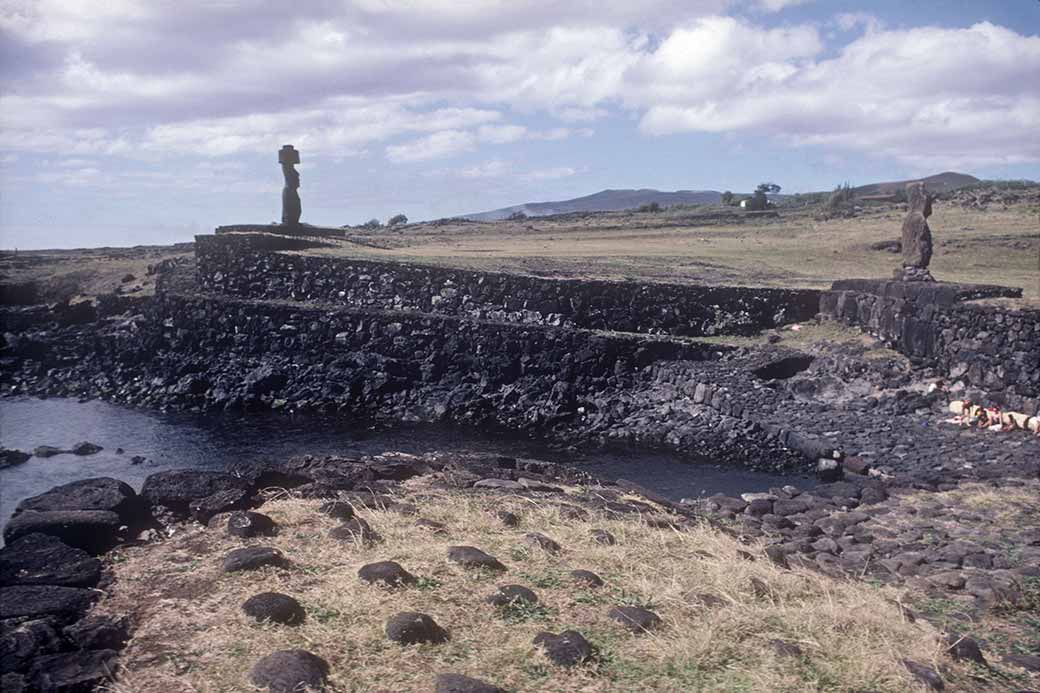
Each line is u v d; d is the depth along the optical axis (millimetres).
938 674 6215
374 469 10523
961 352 25312
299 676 5246
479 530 8359
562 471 12148
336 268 37219
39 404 30844
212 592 6488
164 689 5195
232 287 38250
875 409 24719
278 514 8242
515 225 80188
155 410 30016
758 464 22797
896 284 29891
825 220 69875
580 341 31516
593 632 6297
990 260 47125
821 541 11469
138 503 8094
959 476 16656
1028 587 9469
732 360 30594
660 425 26984
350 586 6664
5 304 43969
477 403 29859
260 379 31641
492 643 5984
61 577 6562
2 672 5293
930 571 10305
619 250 52562
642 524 9094
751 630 6562
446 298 35625
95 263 52688
